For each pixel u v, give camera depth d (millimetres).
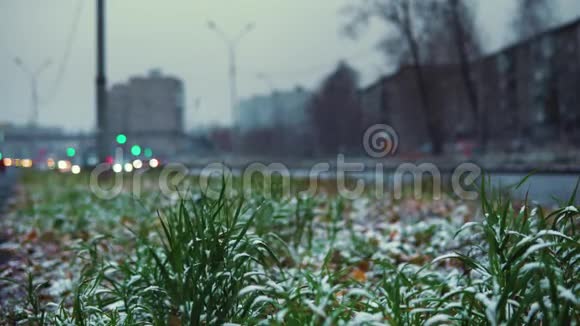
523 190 14914
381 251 5977
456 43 51125
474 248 3674
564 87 54719
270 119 125188
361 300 3908
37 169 38406
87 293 4117
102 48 23516
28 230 9227
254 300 3188
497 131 58000
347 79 91312
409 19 51938
